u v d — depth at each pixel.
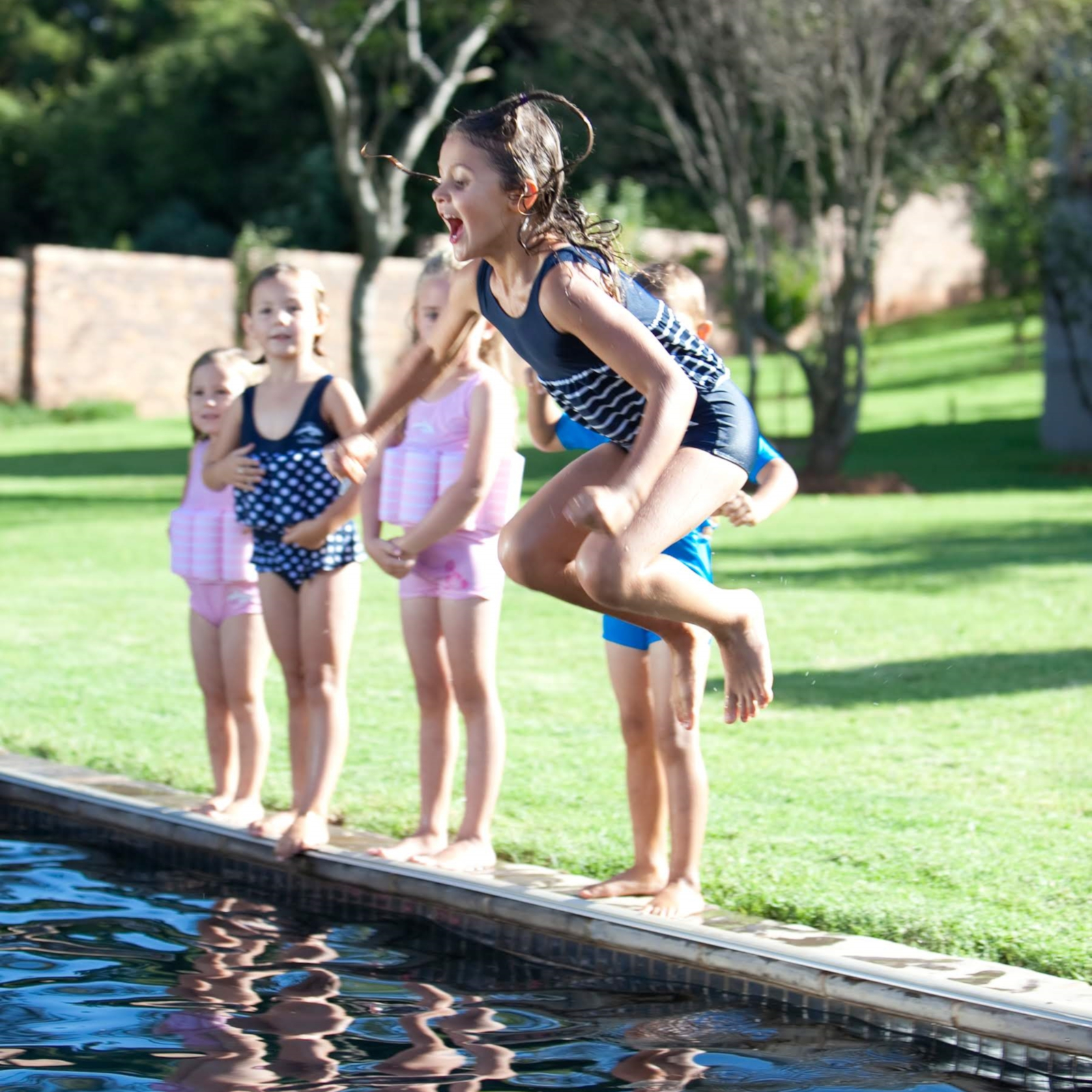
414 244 36.06
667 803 4.12
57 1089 2.90
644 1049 3.18
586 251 3.10
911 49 18.39
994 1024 3.11
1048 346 22.44
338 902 4.27
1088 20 19.95
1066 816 4.84
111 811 4.85
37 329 28.88
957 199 26.16
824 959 3.44
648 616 3.09
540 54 32.78
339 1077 2.99
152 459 21.73
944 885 4.07
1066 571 11.14
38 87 43.19
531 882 4.06
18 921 4.02
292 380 4.72
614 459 3.27
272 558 4.61
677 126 21.06
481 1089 2.95
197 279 30.56
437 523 4.30
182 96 39.19
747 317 20.16
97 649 8.01
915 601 9.80
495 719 4.41
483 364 4.53
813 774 5.45
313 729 4.56
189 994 3.47
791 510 16.02
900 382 31.50
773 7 18.22
